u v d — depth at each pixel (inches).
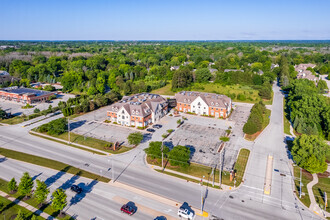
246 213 1845.5
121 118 3698.3
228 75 6476.4
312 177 2322.8
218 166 2514.8
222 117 4050.2
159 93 5841.5
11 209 1856.5
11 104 4810.5
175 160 2377.0
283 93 5777.6
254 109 3816.4
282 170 2449.6
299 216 1822.1
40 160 2610.7
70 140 3125.0
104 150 2851.9
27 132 3398.1
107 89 6112.2
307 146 2359.7
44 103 4881.9
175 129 3533.5
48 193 1969.7
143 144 3016.7
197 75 6441.9
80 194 2047.2
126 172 2396.7
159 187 2162.9
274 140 3174.2
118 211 1851.6
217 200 1993.1
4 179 2262.6
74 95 5575.8
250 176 2340.1
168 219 1772.9
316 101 3555.6
